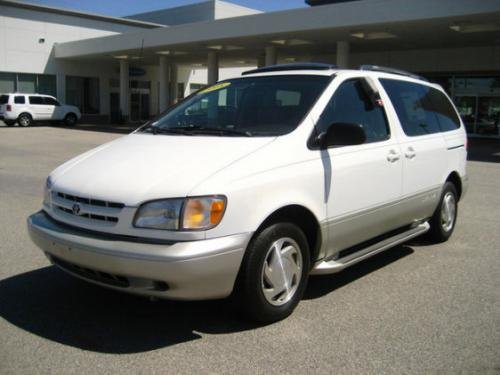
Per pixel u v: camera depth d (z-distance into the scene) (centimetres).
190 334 387
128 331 391
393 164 512
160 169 382
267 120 455
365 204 476
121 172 389
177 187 357
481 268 554
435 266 560
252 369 337
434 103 645
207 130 459
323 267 443
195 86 4366
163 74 3288
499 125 2567
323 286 494
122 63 3547
